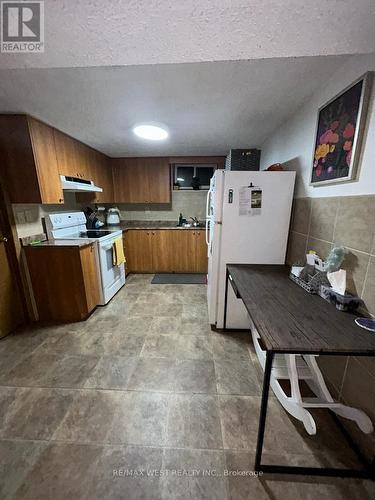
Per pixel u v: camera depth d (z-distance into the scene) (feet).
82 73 4.41
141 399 4.77
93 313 8.52
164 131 7.69
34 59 3.59
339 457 3.71
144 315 8.38
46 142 7.03
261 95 5.40
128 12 2.68
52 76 4.50
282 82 4.84
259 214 6.41
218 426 4.19
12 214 7.09
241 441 3.93
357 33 3.06
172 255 12.89
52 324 7.77
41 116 6.47
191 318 8.16
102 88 4.99
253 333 6.12
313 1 2.56
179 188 13.41
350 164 3.99
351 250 4.07
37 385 5.14
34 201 6.86
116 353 6.26
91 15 2.72
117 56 3.53
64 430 4.11
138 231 12.59
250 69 4.35
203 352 6.31
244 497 3.21
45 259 7.54
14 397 4.82
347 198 4.17
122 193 12.75
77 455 3.71
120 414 4.43
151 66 4.22
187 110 6.21
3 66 3.76
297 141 6.22
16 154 6.50
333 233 4.62
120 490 3.27
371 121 3.59
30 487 3.31
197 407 4.59
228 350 6.40
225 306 7.02
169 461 3.63
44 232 8.46
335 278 4.09
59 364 5.82
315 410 4.58
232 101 5.69
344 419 4.15
